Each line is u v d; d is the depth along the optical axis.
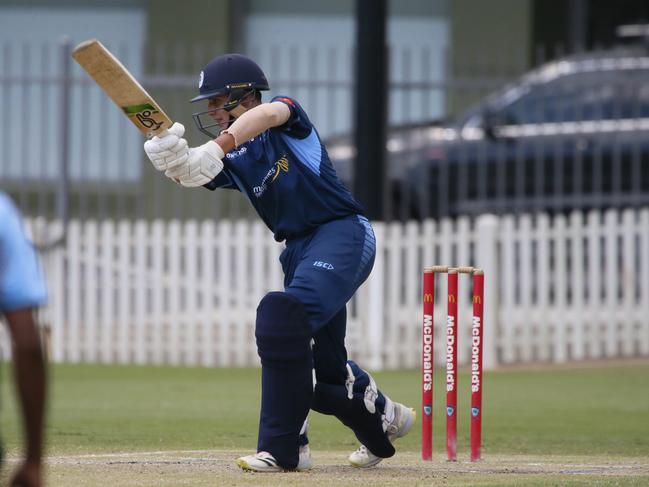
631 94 55.75
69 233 50.62
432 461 23.62
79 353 50.78
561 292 49.19
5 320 12.37
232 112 21.41
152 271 50.28
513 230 48.84
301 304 20.69
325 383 21.92
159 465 22.58
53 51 70.81
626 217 49.31
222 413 35.66
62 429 31.17
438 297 48.69
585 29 70.62
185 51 68.75
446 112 66.94
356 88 49.16
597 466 23.72
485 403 38.22
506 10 68.62
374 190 48.94
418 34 70.12
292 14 70.88
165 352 50.50
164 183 66.19
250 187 21.69
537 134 56.09
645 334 49.75
